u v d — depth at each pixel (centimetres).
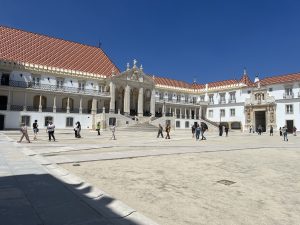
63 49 5838
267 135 4469
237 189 781
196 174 977
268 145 2202
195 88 7700
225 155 1511
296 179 918
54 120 4841
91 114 5238
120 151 1619
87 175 927
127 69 5784
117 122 5044
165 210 594
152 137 3177
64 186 714
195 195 714
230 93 6756
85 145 1958
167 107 6800
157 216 556
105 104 5806
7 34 5278
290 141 2847
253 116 6191
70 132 4025
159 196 698
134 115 5984
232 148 1880
